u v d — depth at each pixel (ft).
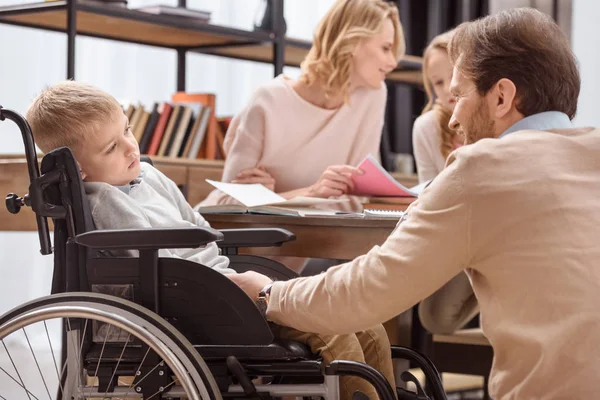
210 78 15.87
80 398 5.91
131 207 6.35
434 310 9.70
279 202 8.60
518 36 5.13
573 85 5.21
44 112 6.44
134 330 5.49
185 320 5.87
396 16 11.10
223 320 5.83
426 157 12.01
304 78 11.00
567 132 5.03
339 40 10.70
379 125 11.41
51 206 5.92
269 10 13.43
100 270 5.94
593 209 4.78
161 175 7.51
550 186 4.78
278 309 5.65
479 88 5.25
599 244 4.73
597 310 4.60
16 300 14.23
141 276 5.85
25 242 14.29
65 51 14.51
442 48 11.49
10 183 10.23
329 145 11.01
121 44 15.01
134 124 11.99
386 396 5.50
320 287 5.37
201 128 12.60
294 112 10.81
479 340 10.02
